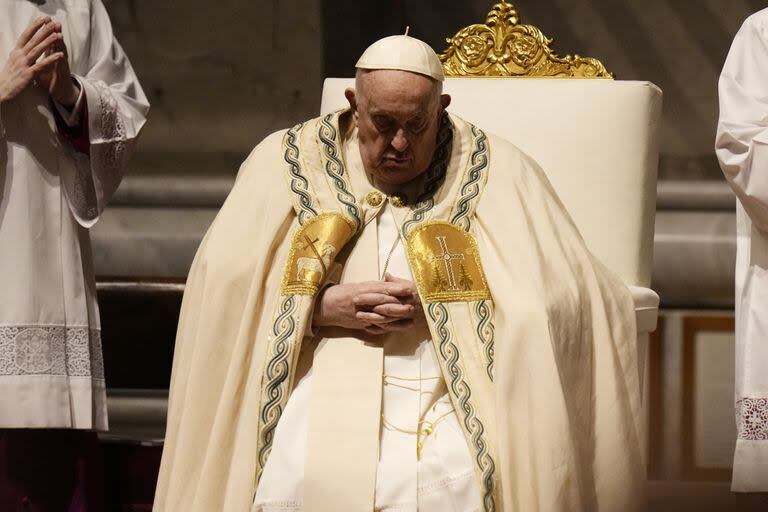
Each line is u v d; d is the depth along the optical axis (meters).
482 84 13.18
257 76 23.11
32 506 13.31
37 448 13.35
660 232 22.70
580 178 12.80
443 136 11.34
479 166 11.23
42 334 13.07
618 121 12.88
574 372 10.47
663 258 22.55
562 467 9.76
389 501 9.73
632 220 12.76
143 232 22.84
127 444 13.84
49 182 13.48
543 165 12.86
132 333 17.19
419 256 10.62
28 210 13.25
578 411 10.46
